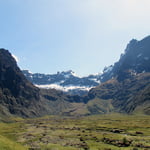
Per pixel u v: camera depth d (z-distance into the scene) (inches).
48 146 4308.6
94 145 4244.6
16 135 6742.1
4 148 2659.9
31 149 3890.3
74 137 5620.1
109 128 7800.2
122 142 4291.3
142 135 5585.6
